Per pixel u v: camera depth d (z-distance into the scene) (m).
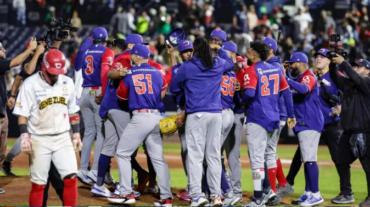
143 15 80.94
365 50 76.44
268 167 30.80
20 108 23.98
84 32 84.69
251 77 29.08
